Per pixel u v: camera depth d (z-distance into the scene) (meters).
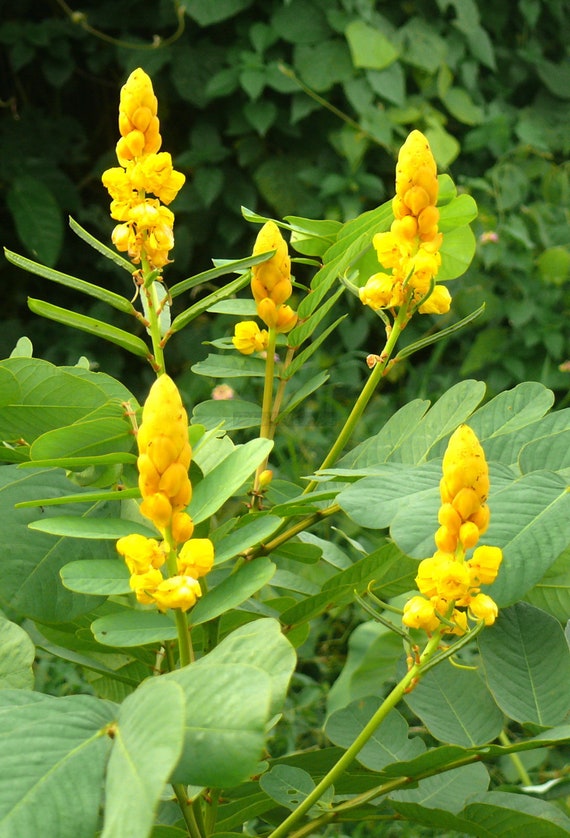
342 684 3.21
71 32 5.23
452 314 5.33
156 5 5.24
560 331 5.30
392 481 1.56
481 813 1.59
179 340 5.31
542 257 5.24
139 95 1.66
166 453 1.43
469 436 1.44
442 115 5.37
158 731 1.31
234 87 5.04
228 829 1.71
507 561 1.47
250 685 1.36
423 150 1.65
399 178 1.65
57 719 1.39
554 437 1.58
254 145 5.30
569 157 5.89
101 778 1.35
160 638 1.50
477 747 1.55
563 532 1.47
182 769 1.34
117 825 1.27
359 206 5.20
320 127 5.32
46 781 1.34
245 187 5.37
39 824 1.32
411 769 1.61
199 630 1.71
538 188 5.66
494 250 5.18
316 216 5.28
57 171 5.36
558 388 5.24
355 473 1.60
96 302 5.53
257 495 1.78
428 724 1.68
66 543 1.65
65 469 1.68
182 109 5.50
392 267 1.68
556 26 6.02
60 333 5.39
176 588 1.43
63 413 1.67
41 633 1.79
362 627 3.28
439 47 5.30
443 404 1.70
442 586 1.44
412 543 1.48
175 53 5.20
